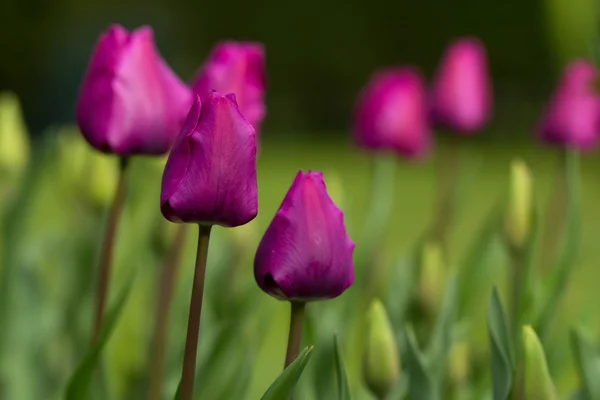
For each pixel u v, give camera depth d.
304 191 1.36
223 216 1.35
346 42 17.48
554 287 1.60
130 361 1.78
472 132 2.20
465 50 2.16
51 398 1.83
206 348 1.72
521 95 16.09
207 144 1.34
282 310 2.92
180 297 1.83
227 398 1.73
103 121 1.49
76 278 1.89
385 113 2.08
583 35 12.83
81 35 16.56
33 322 1.84
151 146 1.50
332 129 17.55
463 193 2.23
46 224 2.88
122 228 1.89
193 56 18.33
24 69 16.31
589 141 1.95
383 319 1.56
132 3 17.88
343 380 1.42
